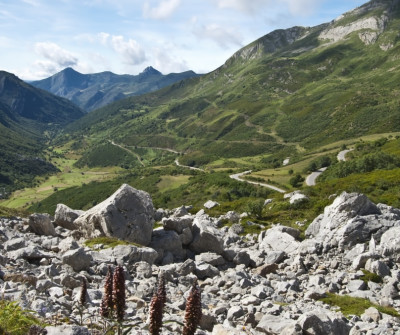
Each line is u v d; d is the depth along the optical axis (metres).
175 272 19.97
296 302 16.72
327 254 25.80
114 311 5.83
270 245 30.05
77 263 17.31
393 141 175.75
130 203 27.55
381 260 22.22
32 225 28.25
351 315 15.13
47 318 9.41
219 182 149.50
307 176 151.12
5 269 14.99
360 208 28.83
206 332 11.45
